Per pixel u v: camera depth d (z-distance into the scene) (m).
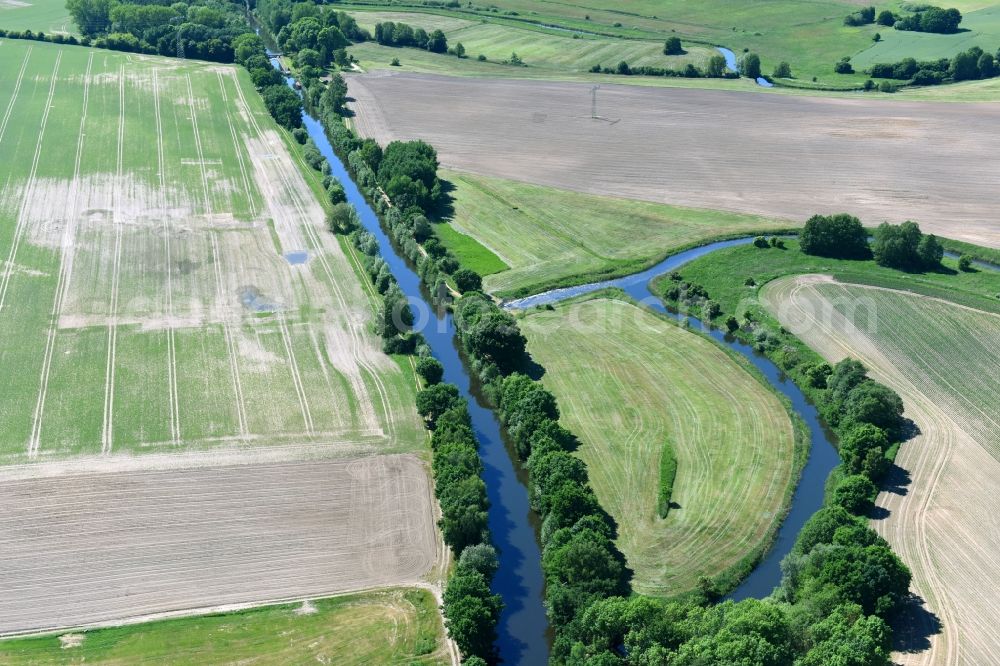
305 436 139.00
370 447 137.12
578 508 120.25
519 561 120.44
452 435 133.62
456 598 107.50
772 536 123.50
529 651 107.81
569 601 107.44
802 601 107.94
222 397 146.88
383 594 112.75
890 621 109.25
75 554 116.38
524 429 137.38
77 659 102.88
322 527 122.19
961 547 121.19
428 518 124.38
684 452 138.50
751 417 146.62
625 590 113.56
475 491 121.31
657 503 128.00
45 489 126.56
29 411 141.50
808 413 150.00
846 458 134.88
